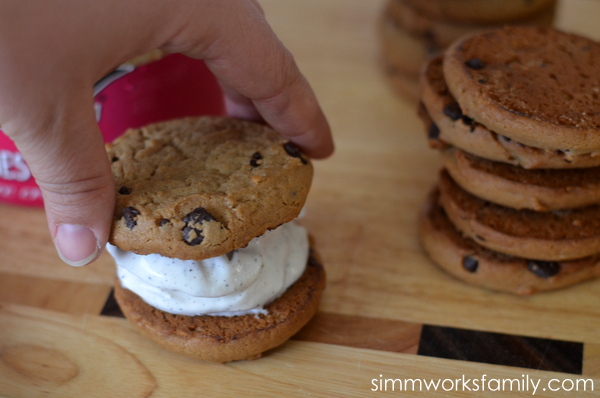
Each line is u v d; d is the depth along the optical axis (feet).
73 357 0.91
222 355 0.88
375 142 1.26
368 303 0.98
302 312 0.91
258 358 0.91
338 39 1.53
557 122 0.87
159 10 0.76
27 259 1.04
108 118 1.04
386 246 1.07
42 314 0.96
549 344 0.93
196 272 0.86
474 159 0.96
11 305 0.97
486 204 0.99
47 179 0.75
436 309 0.98
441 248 1.02
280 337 0.89
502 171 0.95
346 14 1.61
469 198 1.01
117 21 0.74
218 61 0.84
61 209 0.78
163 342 0.89
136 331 0.94
